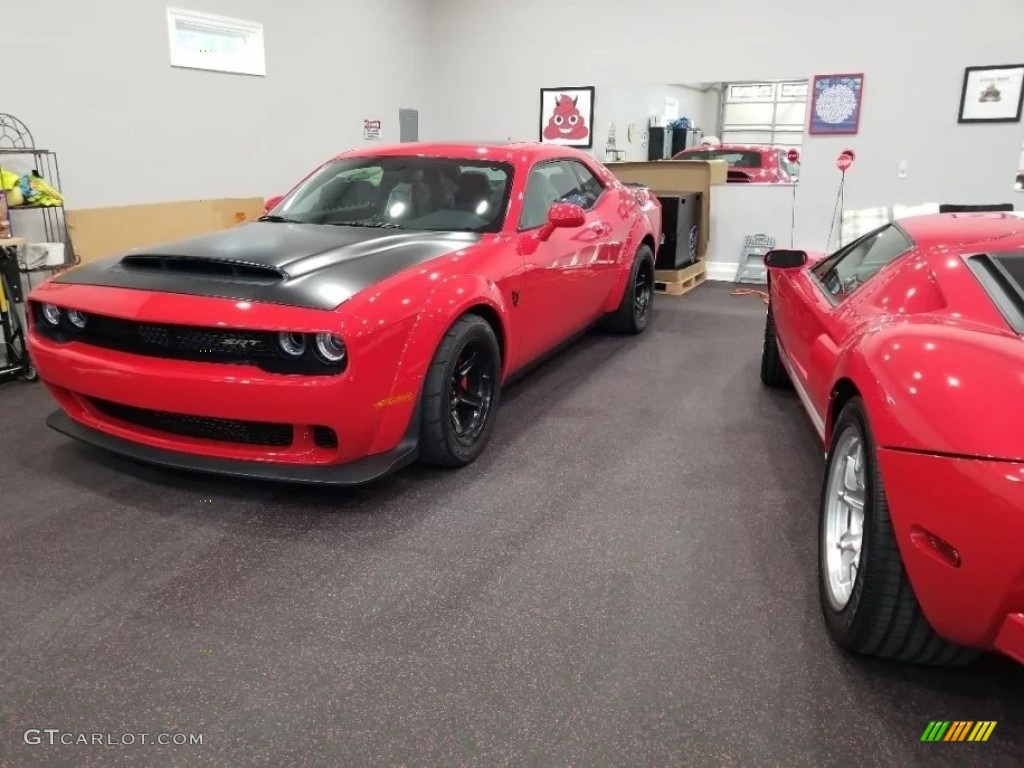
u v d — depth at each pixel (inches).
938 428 56.7
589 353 187.2
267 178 266.2
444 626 77.7
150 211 212.7
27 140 192.9
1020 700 67.2
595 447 125.6
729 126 304.0
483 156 145.3
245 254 105.7
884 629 65.2
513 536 96.0
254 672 70.8
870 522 63.9
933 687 68.7
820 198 293.7
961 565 54.4
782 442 128.2
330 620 78.7
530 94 333.7
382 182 142.9
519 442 127.3
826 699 67.1
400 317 97.1
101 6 204.4
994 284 75.1
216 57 239.8
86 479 112.2
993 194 269.4
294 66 270.7
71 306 101.0
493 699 67.2
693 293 277.4
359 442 96.5
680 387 159.3
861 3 272.1
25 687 68.9
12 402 149.4
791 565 89.6
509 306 123.8
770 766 59.8
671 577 86.9
